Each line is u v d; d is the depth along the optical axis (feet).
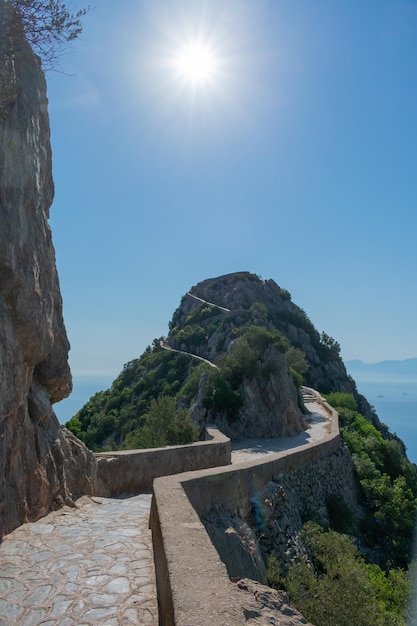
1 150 24.07
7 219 24.16
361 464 79.51
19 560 19.26
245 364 92.94
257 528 33.91
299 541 39.17
